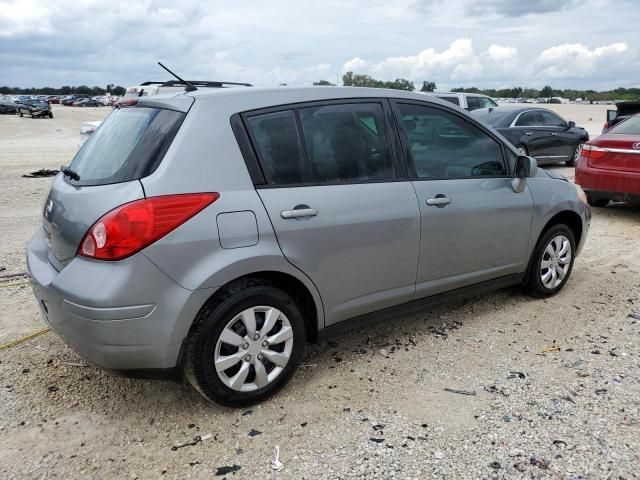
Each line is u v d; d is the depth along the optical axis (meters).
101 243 2.61
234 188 2.88
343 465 2.60
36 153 17.81
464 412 3.03
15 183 11.11
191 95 3.03
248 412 3.04
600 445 2.74
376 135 3.51
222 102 2.99
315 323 3.29
